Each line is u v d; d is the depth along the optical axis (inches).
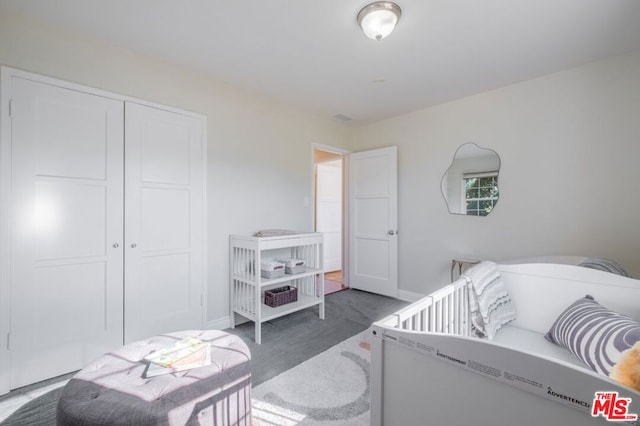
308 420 59.4
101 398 41.9
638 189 85.9
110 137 83.0
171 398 42.6
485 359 28.8
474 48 84.6
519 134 107.9
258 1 65.4
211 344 58.9
